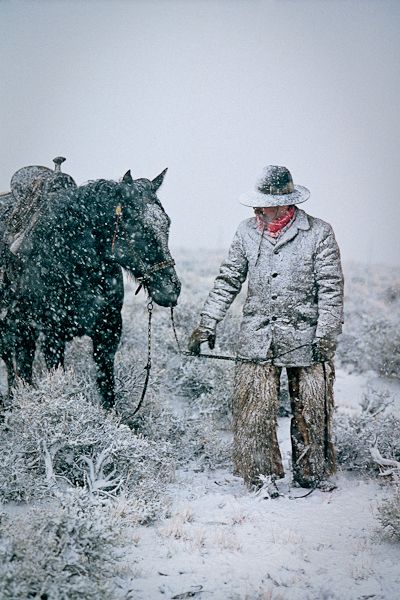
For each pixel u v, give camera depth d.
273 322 5.48
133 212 5.66
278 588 3.97
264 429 5.45
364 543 4.54
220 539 4.53
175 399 8.08
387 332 11.19
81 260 5.81
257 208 5.54
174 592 3.88
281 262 5.47
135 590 3.89
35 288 5.95
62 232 5.82
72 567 3.71
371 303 18.31
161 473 5.59
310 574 4.14
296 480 5.60
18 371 6.37
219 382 7.85
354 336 11.81
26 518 4.23
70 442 5.12
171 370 8.38
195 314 10.06
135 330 9.50
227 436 7.12
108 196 5.69
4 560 3.63
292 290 5.46
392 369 10.07
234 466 5.66
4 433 5.49
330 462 5.60
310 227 5.50
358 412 7.93
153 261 5.66
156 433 6.32
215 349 8.60
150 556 4.32
